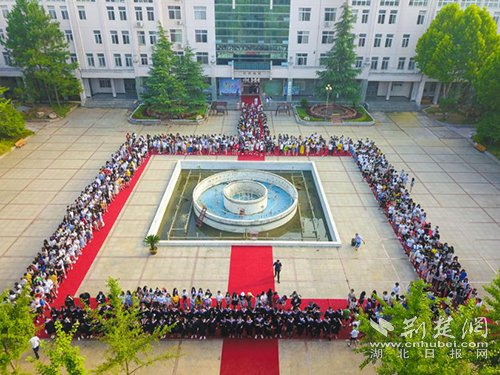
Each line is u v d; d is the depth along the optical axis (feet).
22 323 48.88
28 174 118.01
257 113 167.22
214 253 85.51
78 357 42.88
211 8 170.91
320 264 82.48
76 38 173.58
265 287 76.02
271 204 105.09
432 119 168.25
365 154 125.49
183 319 64.49
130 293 67.92
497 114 135.03
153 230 91.76
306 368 60.13
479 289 76.07
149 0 167.73
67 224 86.58
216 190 111.96
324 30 176.65
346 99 171.53
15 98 185.78
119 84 193.57
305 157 130.93
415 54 178.29
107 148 136.46
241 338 65.41
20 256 83.97
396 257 84.74
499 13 169.48
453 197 108.06
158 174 119.14
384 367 43.37
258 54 182.09
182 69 160.97
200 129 154.40
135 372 59.06
